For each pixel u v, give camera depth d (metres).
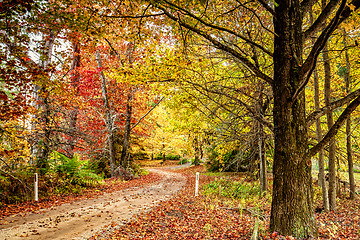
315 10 8.45
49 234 4.66
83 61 15.23
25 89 6.25
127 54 14.66
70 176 10.38
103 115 16.80
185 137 29.33
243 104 5.97
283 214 4.29
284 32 4.63
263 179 10.34
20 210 6.43
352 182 10.27
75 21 5.09
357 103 4.07
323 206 8.20
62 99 8.03
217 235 4.69
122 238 4.48
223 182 13.24
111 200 8.41
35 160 9.52
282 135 4.47
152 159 44.91
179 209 7.08
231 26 7.25
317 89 8.68
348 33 7.76
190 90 8.76
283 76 4.58
